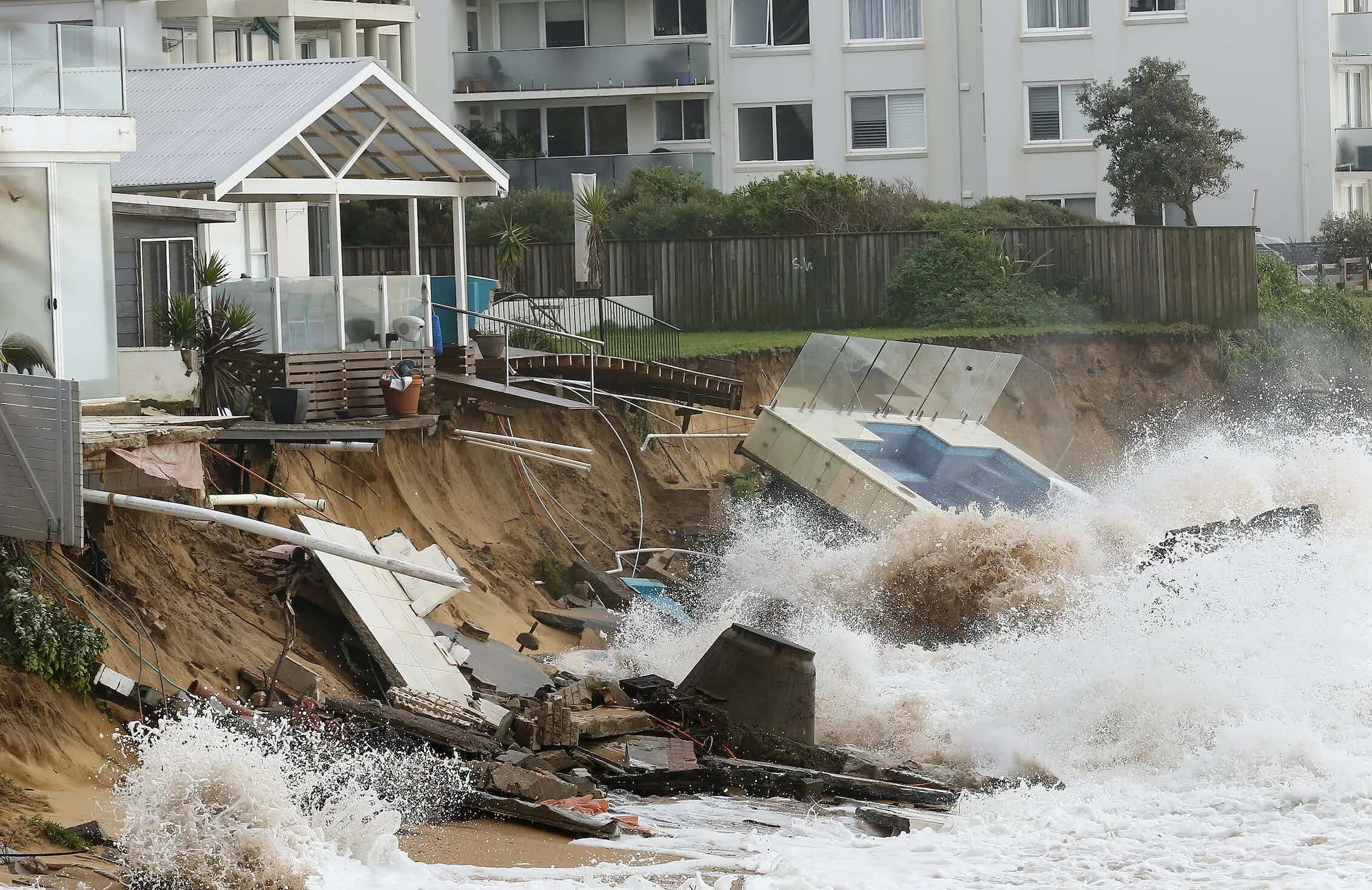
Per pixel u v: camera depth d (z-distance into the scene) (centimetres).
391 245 12862
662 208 13712
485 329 9006
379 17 11462
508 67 15600
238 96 7625
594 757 5159
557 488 8725
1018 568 8138
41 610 4375
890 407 9706
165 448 5091
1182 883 3841
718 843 4206
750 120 15750
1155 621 6988
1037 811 4762
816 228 13462
